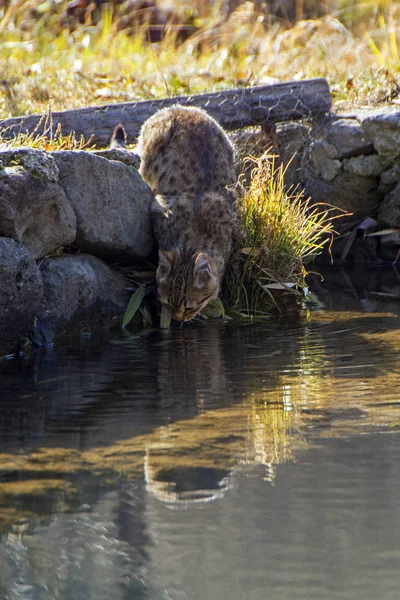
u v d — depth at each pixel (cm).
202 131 1131
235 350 839
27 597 376
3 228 809
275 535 420
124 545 414
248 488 474
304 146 1452
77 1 2406
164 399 658
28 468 511
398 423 582
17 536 427
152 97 1557
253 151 1391
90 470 505
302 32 2258
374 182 1416
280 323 977
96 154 1001
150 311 1020
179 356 819
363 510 443
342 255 1410
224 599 366
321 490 469
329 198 1452
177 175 1093
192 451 534
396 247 1409
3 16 2306
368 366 751
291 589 374
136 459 522
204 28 2347
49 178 857
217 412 618
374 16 2467
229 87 1627
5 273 785
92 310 948
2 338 806
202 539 418
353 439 551
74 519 443
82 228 923
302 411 616
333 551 402
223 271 1054
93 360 809
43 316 876
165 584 381
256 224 1088
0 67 1725
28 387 707
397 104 1474
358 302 1081
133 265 1062
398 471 493
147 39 2348
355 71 1759
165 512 447
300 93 1411
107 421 602
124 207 984
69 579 390
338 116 1451
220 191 1095
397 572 385
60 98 1520
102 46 2091
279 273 1072
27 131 1098
